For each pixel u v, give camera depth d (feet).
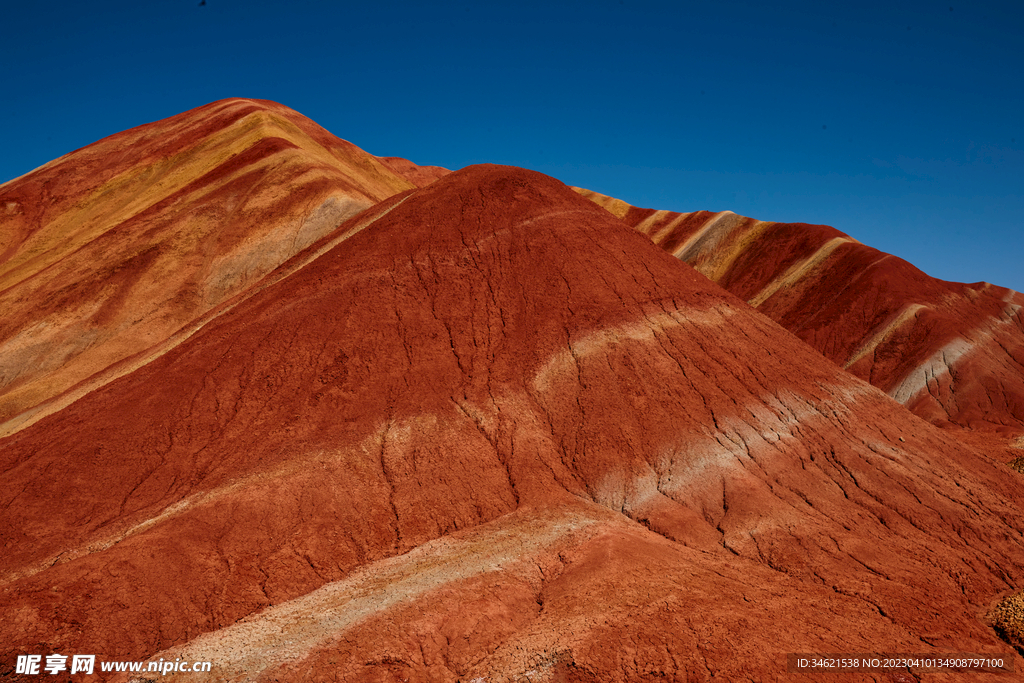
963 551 80.89
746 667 57.26
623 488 89.56
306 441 90.99
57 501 80.74
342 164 267.39
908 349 214.07
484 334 109.29
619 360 103.55
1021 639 66.85
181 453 88.43
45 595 65.82
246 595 71.72
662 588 68.69
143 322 170.09
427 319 110.01
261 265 182.29
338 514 81.97
